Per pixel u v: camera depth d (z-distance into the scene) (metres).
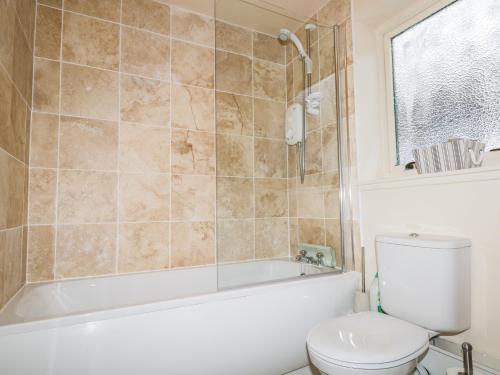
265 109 1.95
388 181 1.42
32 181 1.45
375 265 1.50
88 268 1.54
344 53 1.71
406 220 1.35
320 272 1.64
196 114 1.90
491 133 1.22
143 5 1.79
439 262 1.06
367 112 1.66
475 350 1.08
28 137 1.43
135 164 1.69
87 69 1.61
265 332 1.18
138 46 1.75
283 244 1.94
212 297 1.11
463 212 1.13
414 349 0.87
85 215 1.55
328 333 0.99
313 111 1.84
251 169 1.89
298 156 1.93
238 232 1.79
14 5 1.18
